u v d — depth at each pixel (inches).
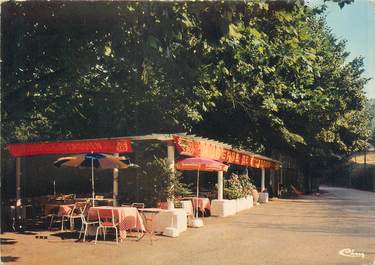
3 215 584.7
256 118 1079.6
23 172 853.2
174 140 599.8
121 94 691.4
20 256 401.1
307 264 388.2
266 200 1212.5
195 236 533.3
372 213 914.1
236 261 395.5
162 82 551.5
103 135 834.8
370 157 3004.4
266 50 567.8
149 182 601.9
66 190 936.3
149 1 364.2
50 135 973.8
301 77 989.8
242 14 406.6
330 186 3934.5
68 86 669.9
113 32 390.3
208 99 753.0
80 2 370.3
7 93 488.4
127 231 550.3
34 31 412.2
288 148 1631.4
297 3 420.5
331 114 1443.2
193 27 403.2
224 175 1091.9
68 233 538.0
